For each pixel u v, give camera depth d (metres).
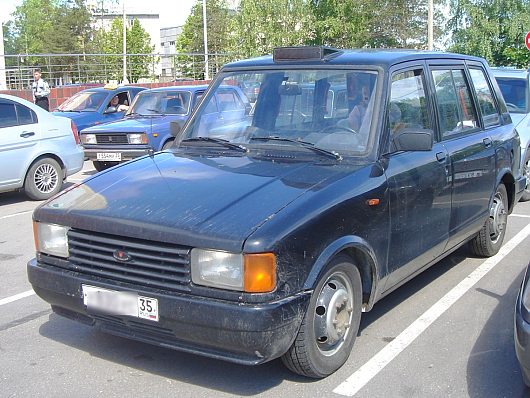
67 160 10.80
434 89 5.42
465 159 5.57
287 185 4.05
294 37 33.03
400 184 4.56
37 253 4.34
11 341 4.81
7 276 6.50
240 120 5.12
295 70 5.08
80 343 4.76
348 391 4.00
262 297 3.52
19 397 3.97
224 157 4.72
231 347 3.58
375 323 5.07
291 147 4.69
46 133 10.48
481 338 4.79
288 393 3.98
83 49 58.75
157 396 3.97
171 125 5.54
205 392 4.01
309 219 3.76
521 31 24.91
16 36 84.31
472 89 6.21
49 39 58.25
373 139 4.54
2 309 5.52
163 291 3.71
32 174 10.35
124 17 45.16
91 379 4.20
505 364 4.37
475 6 25.58
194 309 3.59
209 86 5.53
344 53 5.16
